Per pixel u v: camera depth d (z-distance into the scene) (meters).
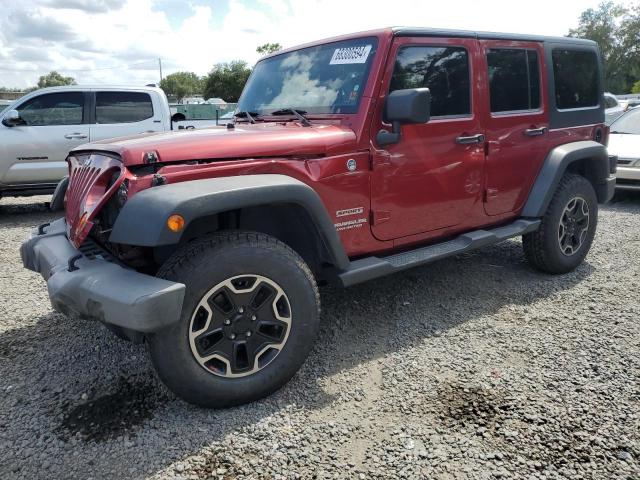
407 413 2.64
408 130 3.37
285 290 2.73
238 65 58.78
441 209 3.68
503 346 3.32
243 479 2.21
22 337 3.61
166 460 2.34
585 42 4.76
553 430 2.47
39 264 3.05
